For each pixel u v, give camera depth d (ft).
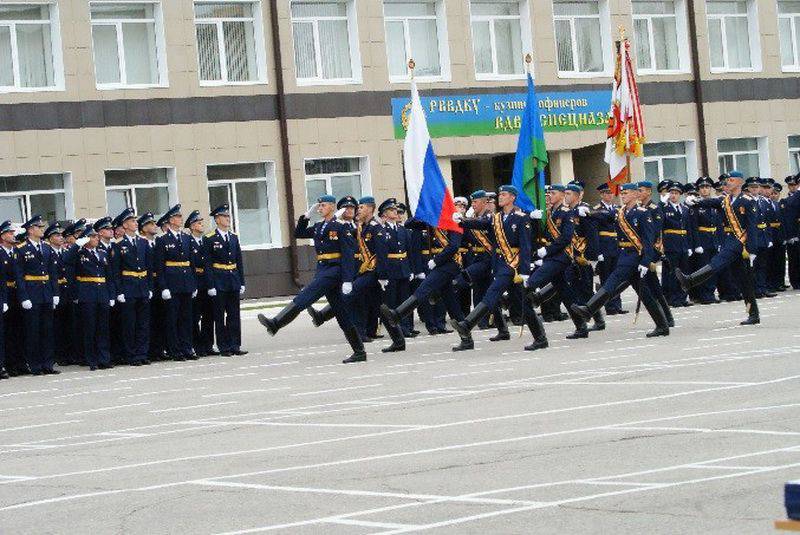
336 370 75.87
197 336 94.12
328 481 40.37
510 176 153.07
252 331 113.09
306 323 118.21
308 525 34.37
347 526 33.99
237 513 36.52
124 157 131.44
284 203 138.10
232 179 137.08
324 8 141.59
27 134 127.85
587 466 40.27
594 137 152.76
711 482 36.68
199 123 134.62
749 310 86.12
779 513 32.55
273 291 137.49
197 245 93.04
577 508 34.40
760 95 163.53
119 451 50.11
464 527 33.06
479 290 92.53
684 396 54.29
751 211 84.99
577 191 87.40
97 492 41.19
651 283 83.76
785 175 164.76
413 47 145.59
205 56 136.15
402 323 98.12
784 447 41.37
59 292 89.30
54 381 82.33
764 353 67.82
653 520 32.60
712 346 73.61
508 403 55.98
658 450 42.19
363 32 141.79
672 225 107.86
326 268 79.05
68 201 129.80
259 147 137.18
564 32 152.97
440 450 44.93
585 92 152.25
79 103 129.80
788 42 166.40
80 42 130.00
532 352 77.97
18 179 128.16
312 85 139.44
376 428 51.31
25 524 36.88
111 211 131.95
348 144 140.77
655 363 67.15
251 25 138.41
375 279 94.43
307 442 48.88
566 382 61.77
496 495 36.78
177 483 41.75
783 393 53.21
